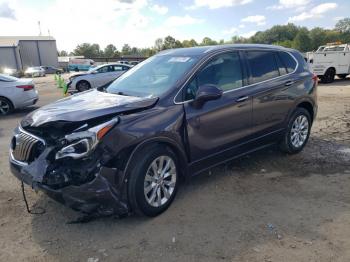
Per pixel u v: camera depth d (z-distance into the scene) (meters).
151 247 3.29
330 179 4.77
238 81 4.72
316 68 18.11
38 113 3.90
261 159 5.58
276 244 3.29
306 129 5.88
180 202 4.15
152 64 4.89
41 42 73.12
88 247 3.31
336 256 3.10
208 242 3.34
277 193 4.37
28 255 3.20
